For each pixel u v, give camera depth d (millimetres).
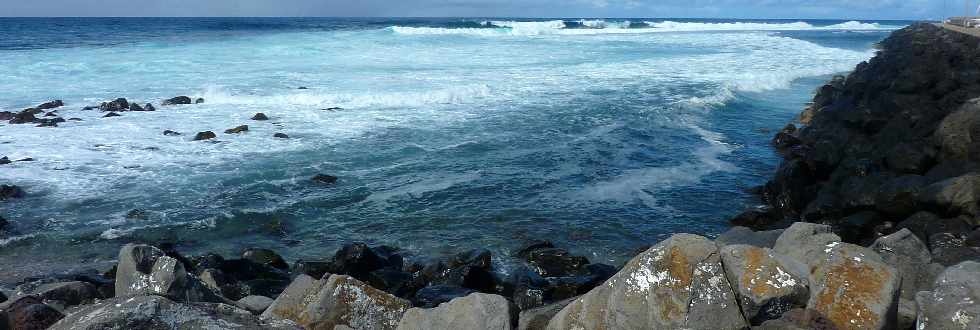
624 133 16844
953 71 15883
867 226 9016
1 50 31688
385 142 15523
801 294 3926
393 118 18219
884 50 34031
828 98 19969
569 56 33781
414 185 12398
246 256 8969
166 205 11117
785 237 4867
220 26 59719
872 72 21812
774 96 23656
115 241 9680
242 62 28844
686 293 3953
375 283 8164
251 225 10430
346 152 14602
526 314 4977
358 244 8695
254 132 16344
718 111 20422
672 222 10750
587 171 13445
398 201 11555
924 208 8555
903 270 5195
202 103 20031
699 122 18688
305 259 9266
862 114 14055
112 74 25000
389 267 8750
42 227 10070
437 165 13695
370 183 12484
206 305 3516
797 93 24406
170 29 53500
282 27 57500
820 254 4316
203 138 15492
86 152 14234
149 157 13938
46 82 23031
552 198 11789
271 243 9820
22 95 20625
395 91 21688
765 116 19906
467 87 22203
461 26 58438
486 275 8297
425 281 8367
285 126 17062
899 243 5391
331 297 5191
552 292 7965
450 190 12133
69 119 17344
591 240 9938
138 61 28297
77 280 7789
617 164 14016
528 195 11930
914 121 12586
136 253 5570
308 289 5398
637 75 27172
